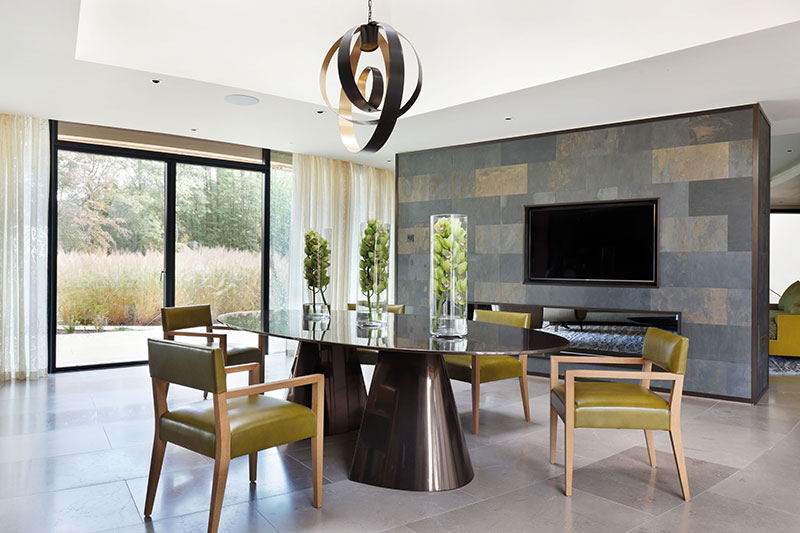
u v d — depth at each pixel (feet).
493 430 12.23
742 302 14.90
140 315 19.40
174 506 8.14
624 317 16.72
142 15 12.05
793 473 9.80
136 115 16.61
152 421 12.49
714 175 15.26
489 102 14.78
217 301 21.15
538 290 18.33
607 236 17.04
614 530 7.57
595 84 13.29
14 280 16.75
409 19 13.66
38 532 7.29
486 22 13.41
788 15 9.96
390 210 26.11
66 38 10.78
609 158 16.94
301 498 8.51
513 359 12.82
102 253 18.69
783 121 16.74
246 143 20.63
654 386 16.42
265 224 22.20
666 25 11.34
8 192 16.61
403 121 16.90
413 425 9.04
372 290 10.82
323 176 23.35
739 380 15.01
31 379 16.80
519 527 7.63
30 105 15.56
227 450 7.02
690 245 15.65
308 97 15.03
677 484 9.25
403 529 7.52
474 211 19.81
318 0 12.73
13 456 10.16
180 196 20.22
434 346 8.16
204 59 13.35
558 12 12.25
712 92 13.89
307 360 11.94
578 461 10.30
